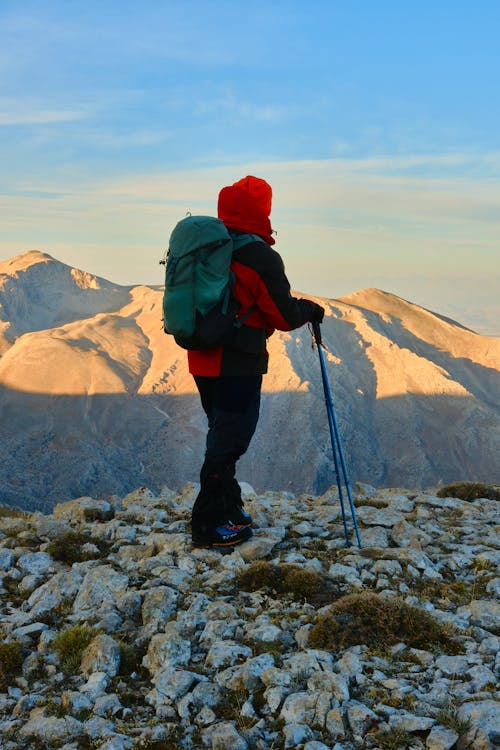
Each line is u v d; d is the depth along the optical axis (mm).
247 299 5562
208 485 6359
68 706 4004
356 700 3906
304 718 3717
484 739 3365
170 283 5391
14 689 4312
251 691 4066
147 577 5969
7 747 3699
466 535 7387
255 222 5719
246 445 6172
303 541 6918
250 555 6391
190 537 6879
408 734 3547
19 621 5293
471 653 4457
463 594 5594
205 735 3703
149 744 3648
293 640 4754
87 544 6910
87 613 5316
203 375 5844
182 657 4492
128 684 4316
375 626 4707
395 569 5992
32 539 7309
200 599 5344
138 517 8047
